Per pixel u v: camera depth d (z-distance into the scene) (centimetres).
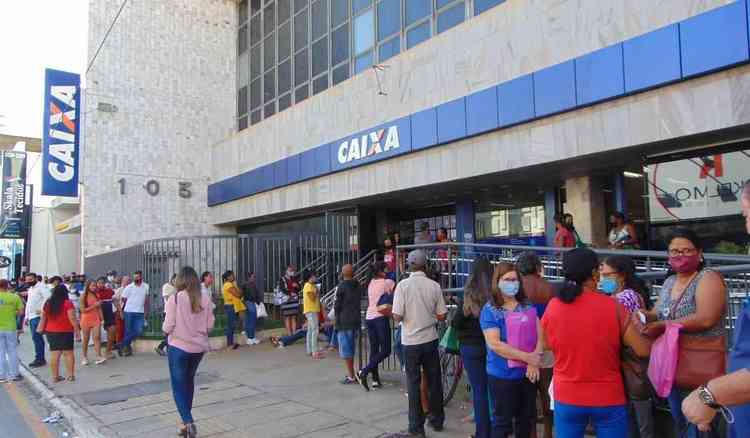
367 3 1528
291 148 1722
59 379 970
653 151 886
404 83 1296
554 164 993
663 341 328
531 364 402
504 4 1059
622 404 320
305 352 1134
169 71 2156
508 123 1030
